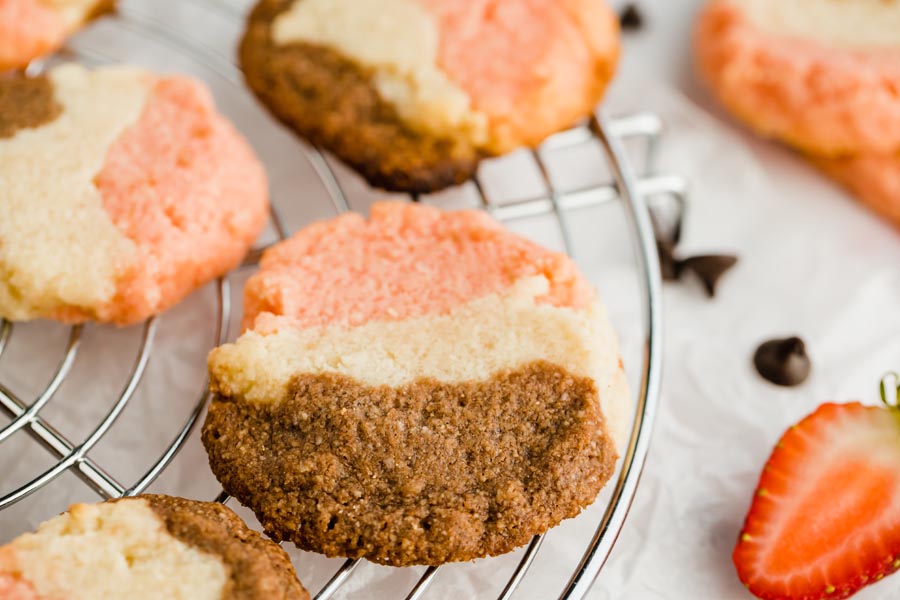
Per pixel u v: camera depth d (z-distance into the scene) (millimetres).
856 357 332
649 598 306
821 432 305
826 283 342
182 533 282
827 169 352
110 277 305
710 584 308
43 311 308
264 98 333
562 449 290
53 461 312
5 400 305
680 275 341
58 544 280
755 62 348
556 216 347
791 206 351
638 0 379
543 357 297
